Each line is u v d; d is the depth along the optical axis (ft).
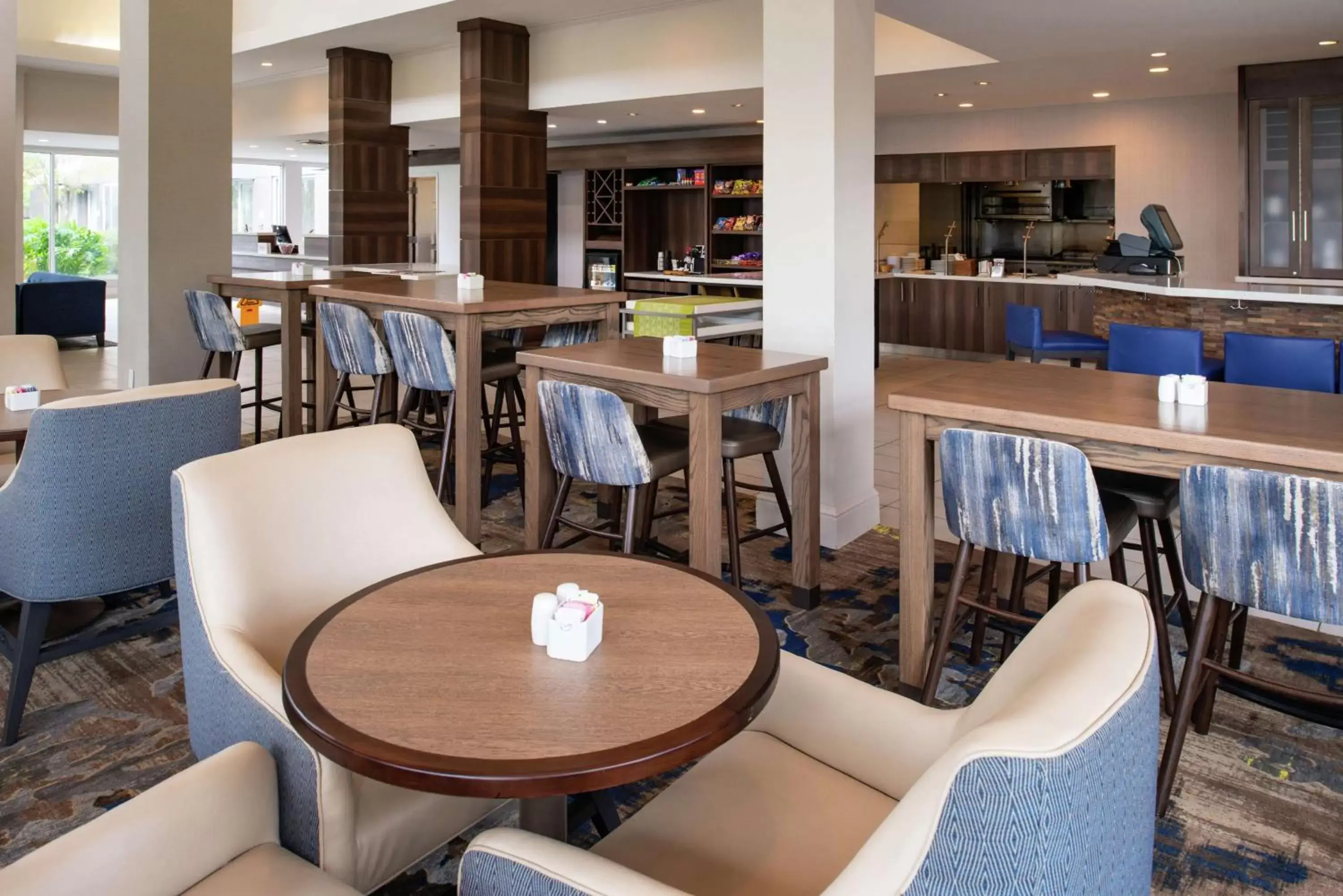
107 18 39.37
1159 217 22.86
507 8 27.17
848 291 13.82
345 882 5.03
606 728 4.33
